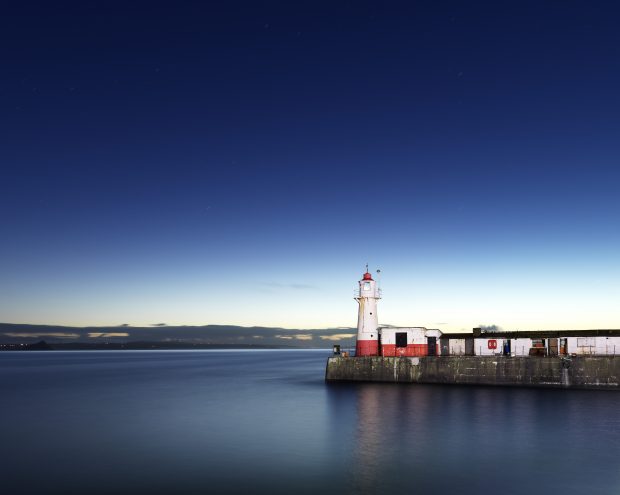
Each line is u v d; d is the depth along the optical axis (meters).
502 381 64.19
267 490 28.75
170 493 28.44
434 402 55.16
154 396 70.56
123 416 52.41
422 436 40.56
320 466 33.12
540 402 54.12
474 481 30.05
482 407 51.84
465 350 69.50
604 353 63.31
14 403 63.94
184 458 35.25
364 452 36.31
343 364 72.12
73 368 164.25
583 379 61.44
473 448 36.97
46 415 53.72
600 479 30.36
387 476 31.05
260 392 73.56
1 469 33.06
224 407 57.78
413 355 70.31
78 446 38.97
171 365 183.38
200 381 97.38
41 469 32.97
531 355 65.75
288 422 47.34
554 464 33.12
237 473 31.81
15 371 145.12
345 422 46.38
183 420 49.47
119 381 100.12
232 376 112.19
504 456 34.91
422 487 29.09
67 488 29.38
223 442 39.75
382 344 71.75
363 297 73.69
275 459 34.78
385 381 69.62
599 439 39.12
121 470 32.66
